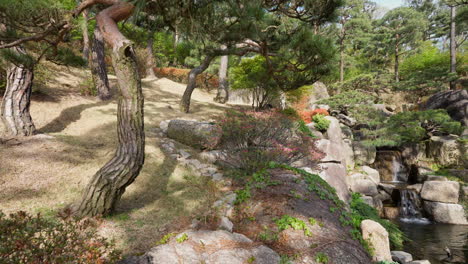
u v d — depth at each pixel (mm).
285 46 7055
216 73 23125
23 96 6594
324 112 16469
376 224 5094
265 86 13805
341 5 6461
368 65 33688
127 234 3891
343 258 3639
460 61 25781
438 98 18625
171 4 4816
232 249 3387
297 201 4797
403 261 6258
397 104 25047
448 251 7414
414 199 11523
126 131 4203
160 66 26266
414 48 30953
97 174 4109
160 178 6207
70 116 8734
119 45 3965
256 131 7203
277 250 3582
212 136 7465
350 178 12727
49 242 2285
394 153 15227
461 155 13469
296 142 7605
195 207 5117
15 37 4660
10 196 4340
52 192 4770
